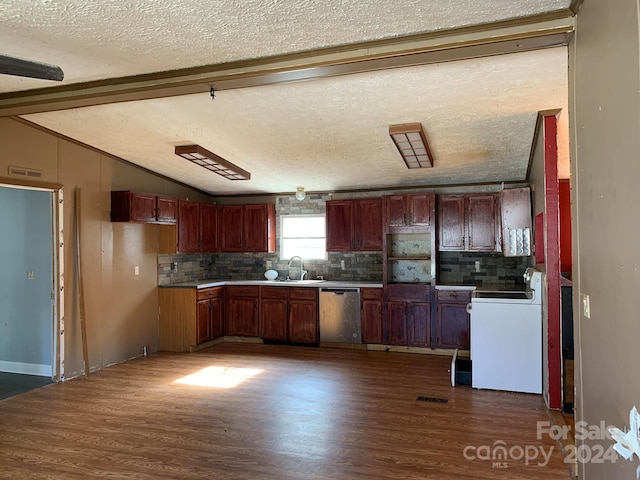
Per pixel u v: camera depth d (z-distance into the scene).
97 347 5.23
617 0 1.60
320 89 3.46
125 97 3.38
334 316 6.35
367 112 3.88
